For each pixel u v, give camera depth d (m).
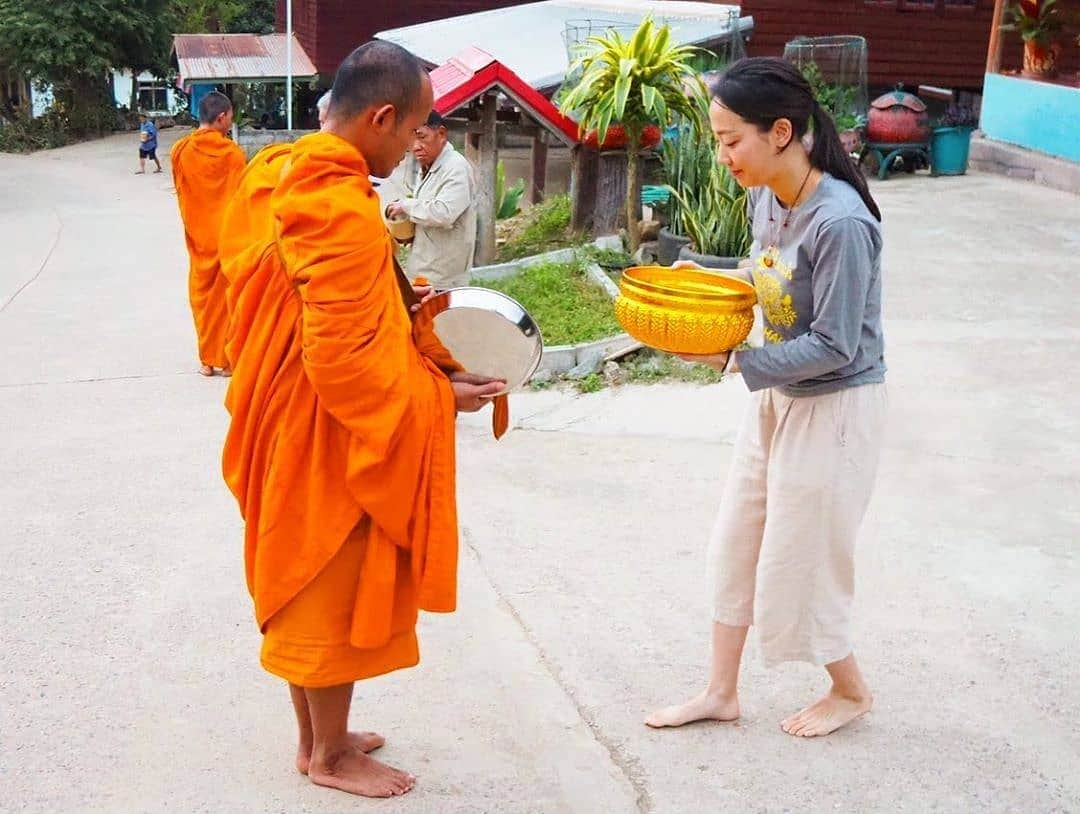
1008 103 12.91
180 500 5.33
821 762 3.21
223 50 25.97
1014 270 8.60
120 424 6.59
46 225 16.50
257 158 2.97
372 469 2.70
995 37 13.21
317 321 2.55
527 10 18.08
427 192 6.31
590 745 3.31
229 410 2.87
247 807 3.03
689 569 4.45
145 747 3.33
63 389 7.35
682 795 3.07
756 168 2.88
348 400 2.62
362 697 3.58
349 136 2.72
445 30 17.17
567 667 3.74
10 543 4.82
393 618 2.90
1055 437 5.68
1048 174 11.99
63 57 32.88
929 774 3.16
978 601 4.15
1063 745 3.31
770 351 2.91
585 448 5.83
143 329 9.17
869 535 4.68
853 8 16.47
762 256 3.05
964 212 10.65
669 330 2.97
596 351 6.98
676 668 3.74
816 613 3.12
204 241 7.32
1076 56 12.37
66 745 3.34
